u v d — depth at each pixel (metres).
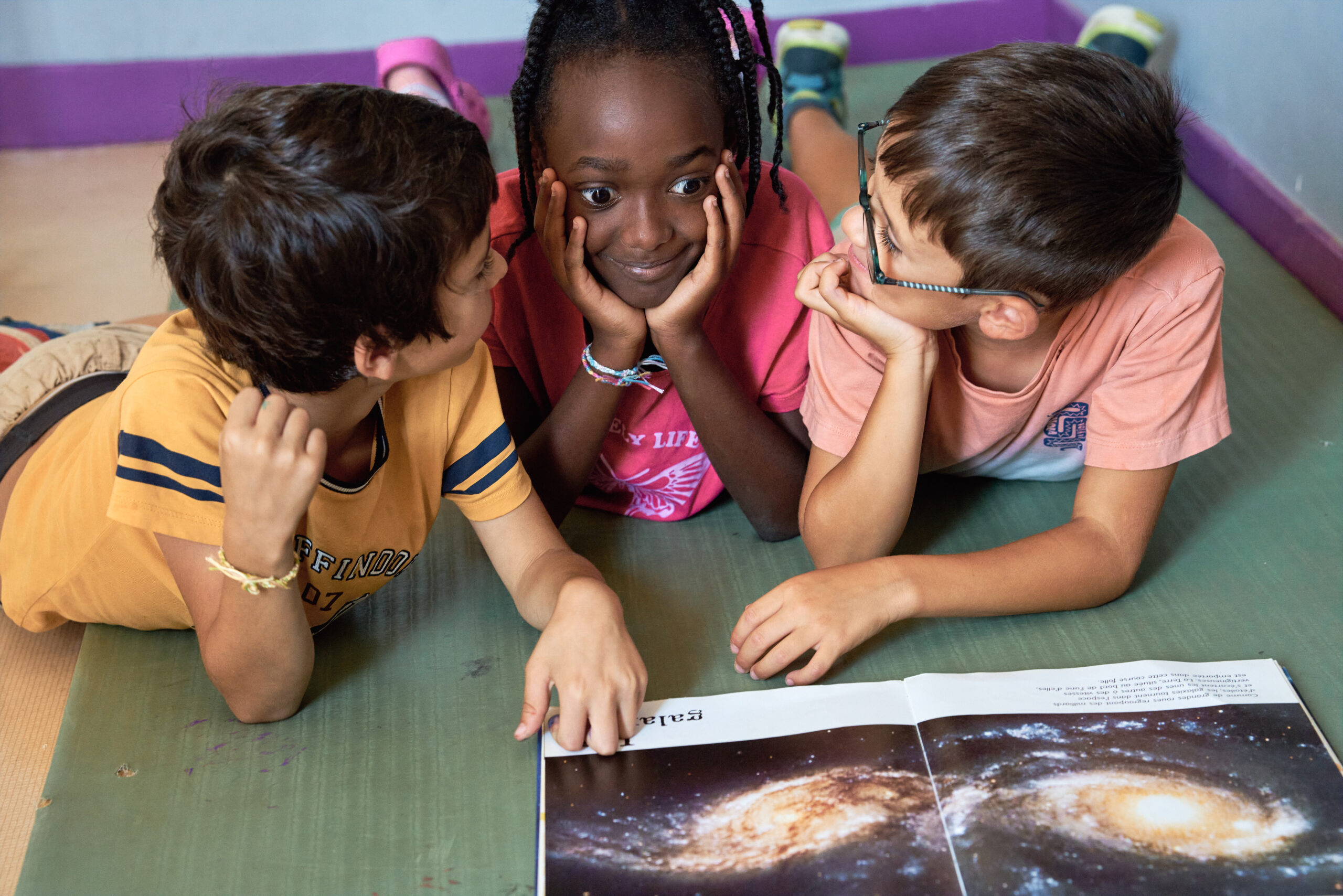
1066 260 0.81
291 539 0.78
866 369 1.02
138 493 0.79
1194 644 0.98
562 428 1.05
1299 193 1.55
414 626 1.04
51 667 1.05
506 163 1.87
